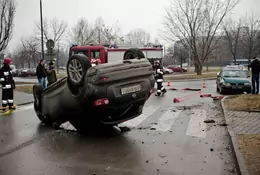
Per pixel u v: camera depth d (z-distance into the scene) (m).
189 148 6.52
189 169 5.35
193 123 8.83
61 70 68.50
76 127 8.26
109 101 7.04
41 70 16.61
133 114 8.05
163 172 5.24
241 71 18.19
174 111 10.88
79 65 7.23
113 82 7.04
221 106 11.45
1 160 6.04
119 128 8.44
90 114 7.57
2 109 12.02
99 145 6.91
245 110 10.21
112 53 24.92
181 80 28.78
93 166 5.59
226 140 7.02
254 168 5.01
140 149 6.52
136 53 8.66
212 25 34.97
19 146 6.98
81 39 46.50
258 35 49.81
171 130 8.09
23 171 5.44
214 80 28.45
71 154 6.31
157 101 13.56
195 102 13.05
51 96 8.55
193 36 35.03
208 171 5.25
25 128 8.82
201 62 36.00
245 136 6.95
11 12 25.86
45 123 9.41
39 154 6.37
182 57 55.53
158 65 15.70
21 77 51.53
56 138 7.62
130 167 5.50
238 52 66.62
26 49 67.44
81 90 7.19
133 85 7.34
